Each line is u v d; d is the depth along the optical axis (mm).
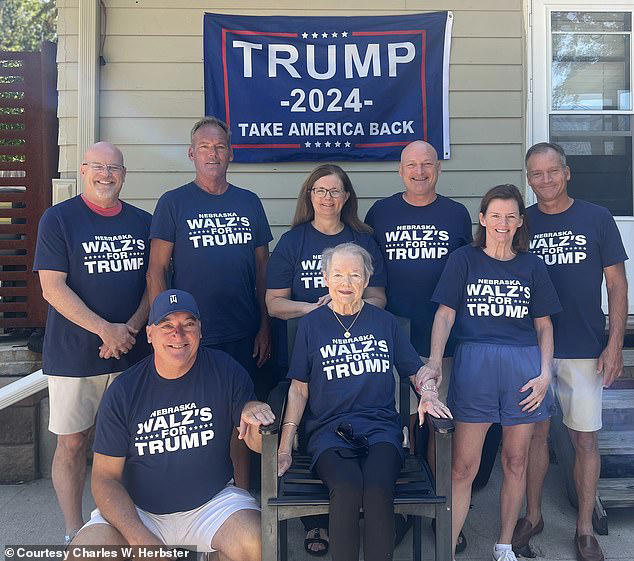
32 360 4230
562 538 3361
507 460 3000
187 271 3307
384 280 3436
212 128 3338
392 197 3586
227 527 2574
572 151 4645
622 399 3869
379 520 2461
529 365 2912
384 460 2605
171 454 2615
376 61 4398
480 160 4500
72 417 3158
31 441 4098
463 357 2959
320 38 4387
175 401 2643
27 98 4625
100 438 2598
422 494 2594
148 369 2668
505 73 4500
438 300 3012
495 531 3428
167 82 4418
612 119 4641
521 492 3000
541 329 3012
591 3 4555
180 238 3303
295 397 2900
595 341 3150
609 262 3137
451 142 4484
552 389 3273
